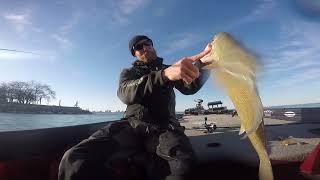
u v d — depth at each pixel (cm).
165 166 133
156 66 161
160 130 140
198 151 154
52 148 136
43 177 124
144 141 140
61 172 116
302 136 202
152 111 147
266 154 65
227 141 187
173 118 153
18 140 124
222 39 65
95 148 122
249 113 61
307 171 131
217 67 65
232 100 63
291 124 288
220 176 145
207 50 79
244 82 61
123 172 127
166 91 148
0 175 116
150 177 133
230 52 62
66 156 117
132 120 144
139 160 133
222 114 529
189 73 81
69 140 146
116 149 128
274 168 138
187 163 128
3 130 125
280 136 201
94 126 167
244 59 61
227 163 145
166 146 132
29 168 121
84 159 116
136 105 147
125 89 132
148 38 163
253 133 64
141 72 155
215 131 255
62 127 144
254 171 142
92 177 116
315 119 317
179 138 136
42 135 134
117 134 134
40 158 125
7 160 119
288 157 140
